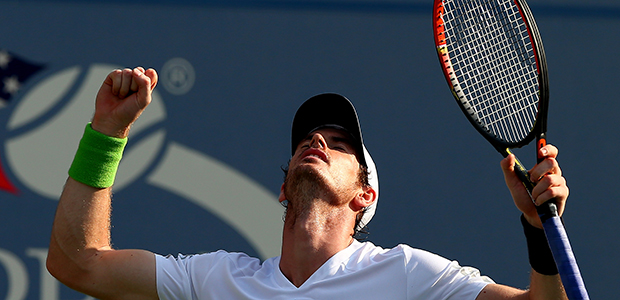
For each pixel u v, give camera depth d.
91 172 12.12
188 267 12.55
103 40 21.08
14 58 20.61
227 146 20.95
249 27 21.67
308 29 21.91
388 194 21.02
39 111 20.55
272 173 21.05
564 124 22.14
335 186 12.88
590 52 22.73
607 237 21.41
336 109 14.20
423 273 11.89
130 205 20.17
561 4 22.94
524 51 12.80
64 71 20.81
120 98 12.27
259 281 12.07
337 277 11.88
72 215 12.07
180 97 20.98
